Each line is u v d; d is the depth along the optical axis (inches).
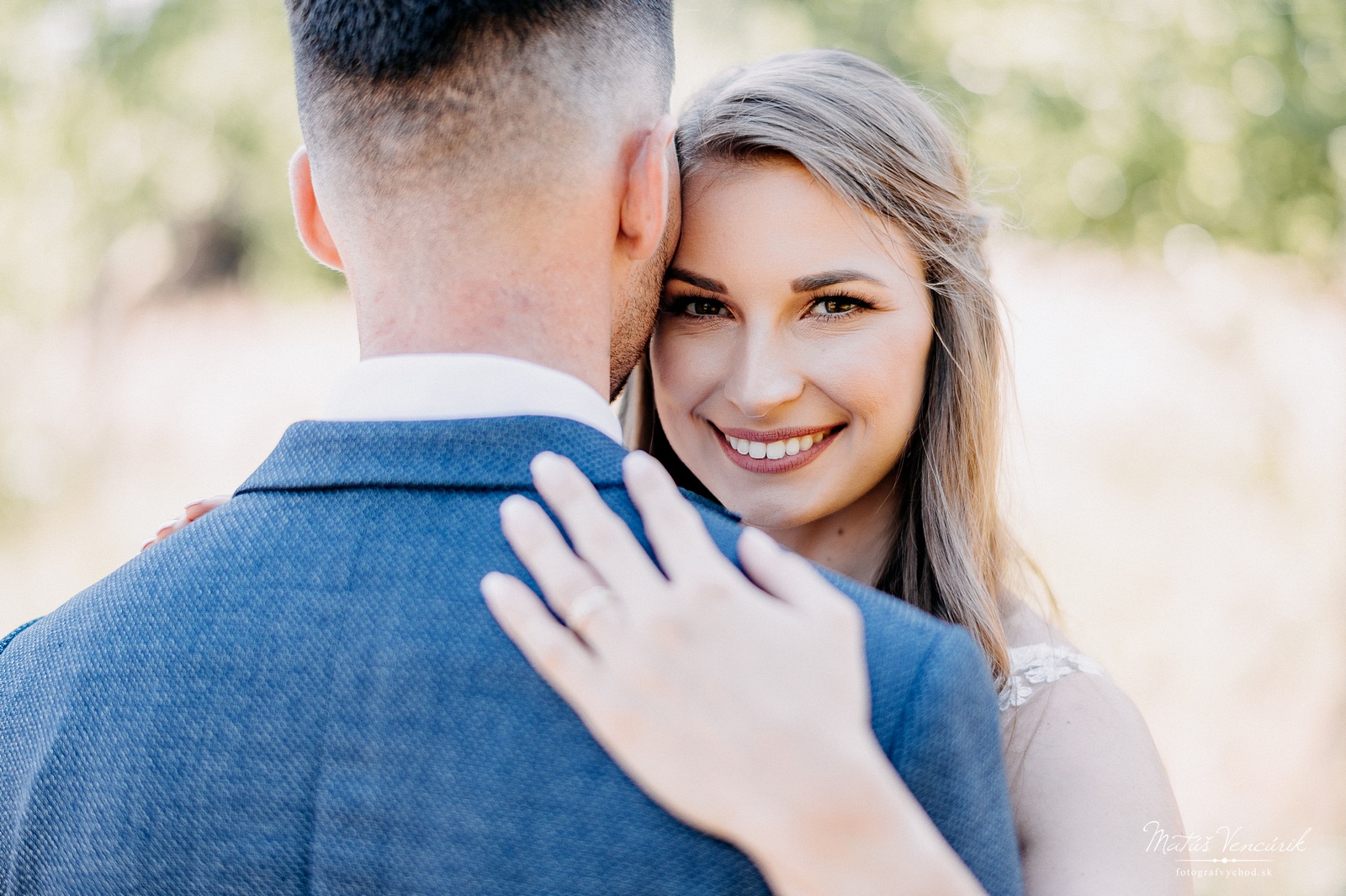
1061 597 229.0
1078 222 273.6
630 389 81.8
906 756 35.1
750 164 61.1
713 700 31.8
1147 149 260.5
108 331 359.6
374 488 38.3
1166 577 232.8
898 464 72.2
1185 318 284.4
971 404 69.4
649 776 32.3
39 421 331.6
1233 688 210.1
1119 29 259.1
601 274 41.3
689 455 68.6
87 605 40.9
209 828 36.2
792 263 61.2
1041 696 62.9
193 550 39.8
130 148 329.1
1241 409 265.4
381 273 40.4
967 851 35.6
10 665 41.3
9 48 316.2
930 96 83.1
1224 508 243.8
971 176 76.8
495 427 38.1
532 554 34.1
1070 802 58.4
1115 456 259.3
